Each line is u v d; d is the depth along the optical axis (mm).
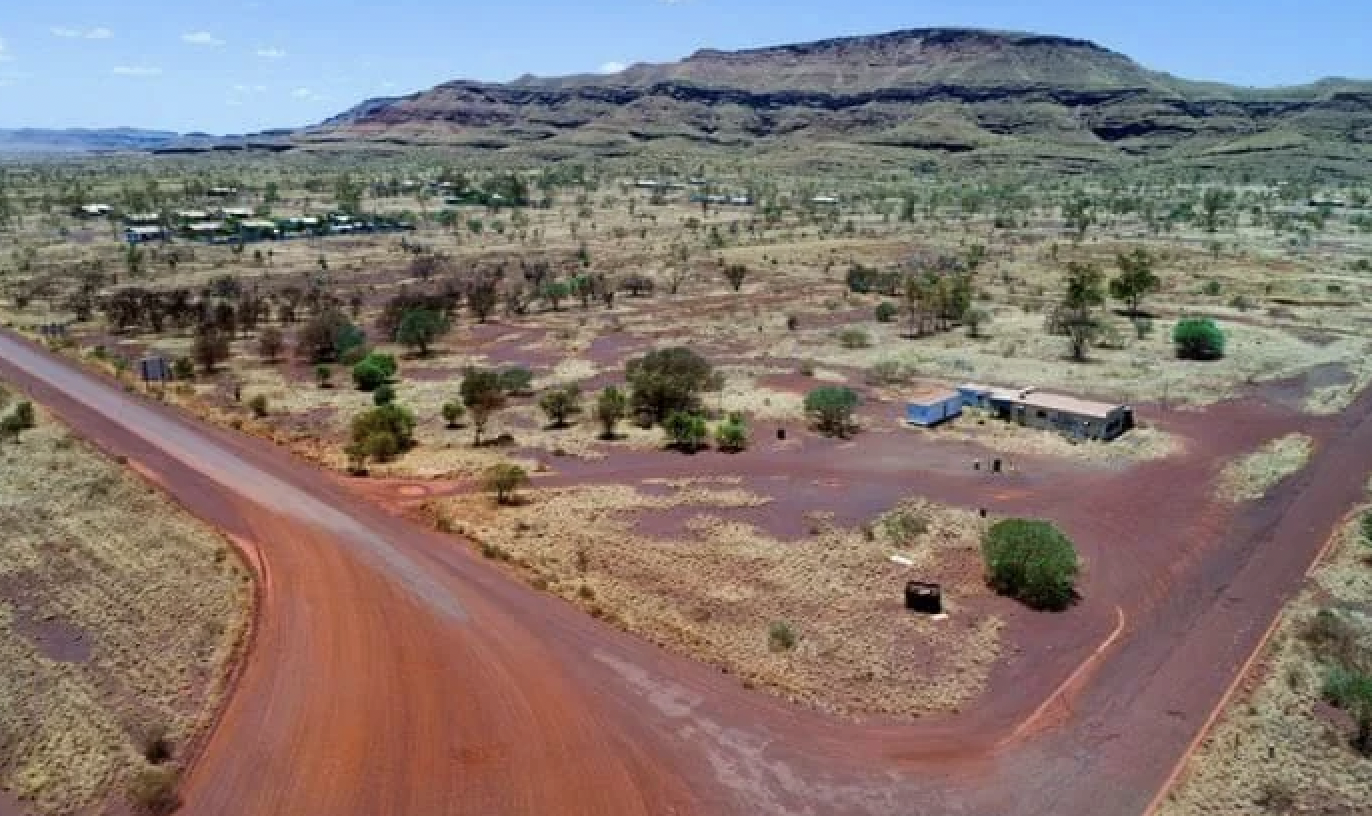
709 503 60750
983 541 51500
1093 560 52406
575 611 45250
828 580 49406
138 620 44031
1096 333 115250
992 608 46656
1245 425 79000
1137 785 32875
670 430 74312
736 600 46969
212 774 33062
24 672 39281
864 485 64562
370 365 92250
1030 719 37000
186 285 152500
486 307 131125
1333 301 136625
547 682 38938
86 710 36688
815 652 41781
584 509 59250
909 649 42281
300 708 37031
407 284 155125
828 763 33969
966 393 84125
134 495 59562
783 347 111438
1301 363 100625
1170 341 112188
